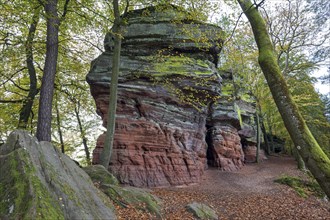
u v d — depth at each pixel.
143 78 14.83
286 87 6.04
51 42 11.40
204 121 17.58
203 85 15.29
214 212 9.88
